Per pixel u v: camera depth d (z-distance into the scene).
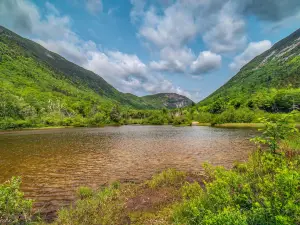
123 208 9.17
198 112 155.25
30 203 8.49
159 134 54.03
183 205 8.09
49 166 20.02
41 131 75.31
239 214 4.90
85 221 7.88
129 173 16.92
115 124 125.06
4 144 38.53
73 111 151.88
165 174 14.23
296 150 11.53
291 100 102.12
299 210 4.44
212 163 19.22
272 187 5.37
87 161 21.92
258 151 11.56
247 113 89.38
